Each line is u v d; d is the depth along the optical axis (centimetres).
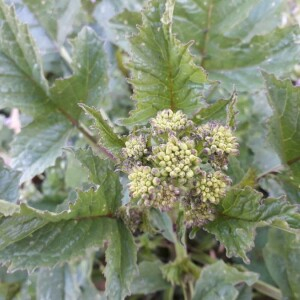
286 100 15
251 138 21
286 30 19
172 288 20
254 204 13
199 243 22
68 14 20
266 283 20
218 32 19
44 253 13
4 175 16
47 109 18
